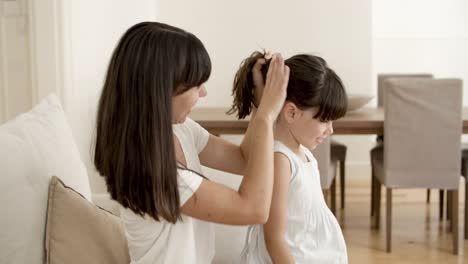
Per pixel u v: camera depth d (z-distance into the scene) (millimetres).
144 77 1126
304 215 1449
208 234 1344
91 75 3311
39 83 3014
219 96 4902
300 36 4848
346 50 4836
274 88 1271
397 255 3266
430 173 3236
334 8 4812
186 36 1186
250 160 1216
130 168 1129
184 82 1167
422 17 5285
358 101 3568
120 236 1414
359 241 3516
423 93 3150
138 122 1125
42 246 1300
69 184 1479
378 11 5301
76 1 3088
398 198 4539
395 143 3234
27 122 1476
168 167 1128
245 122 3221
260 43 4871
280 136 1497
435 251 3328
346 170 5082
